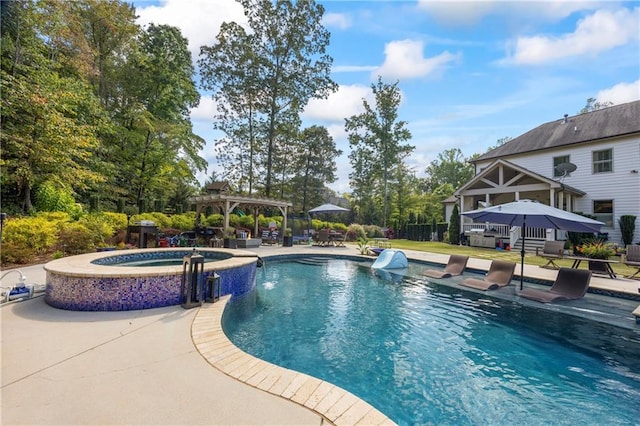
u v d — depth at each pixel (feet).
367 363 13.47
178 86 67.87
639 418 10.00
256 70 69.77
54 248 29.99
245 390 8.07
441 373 12.76
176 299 16.31
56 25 42.73
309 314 19.61
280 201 54.13
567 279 23.58
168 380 8.49
